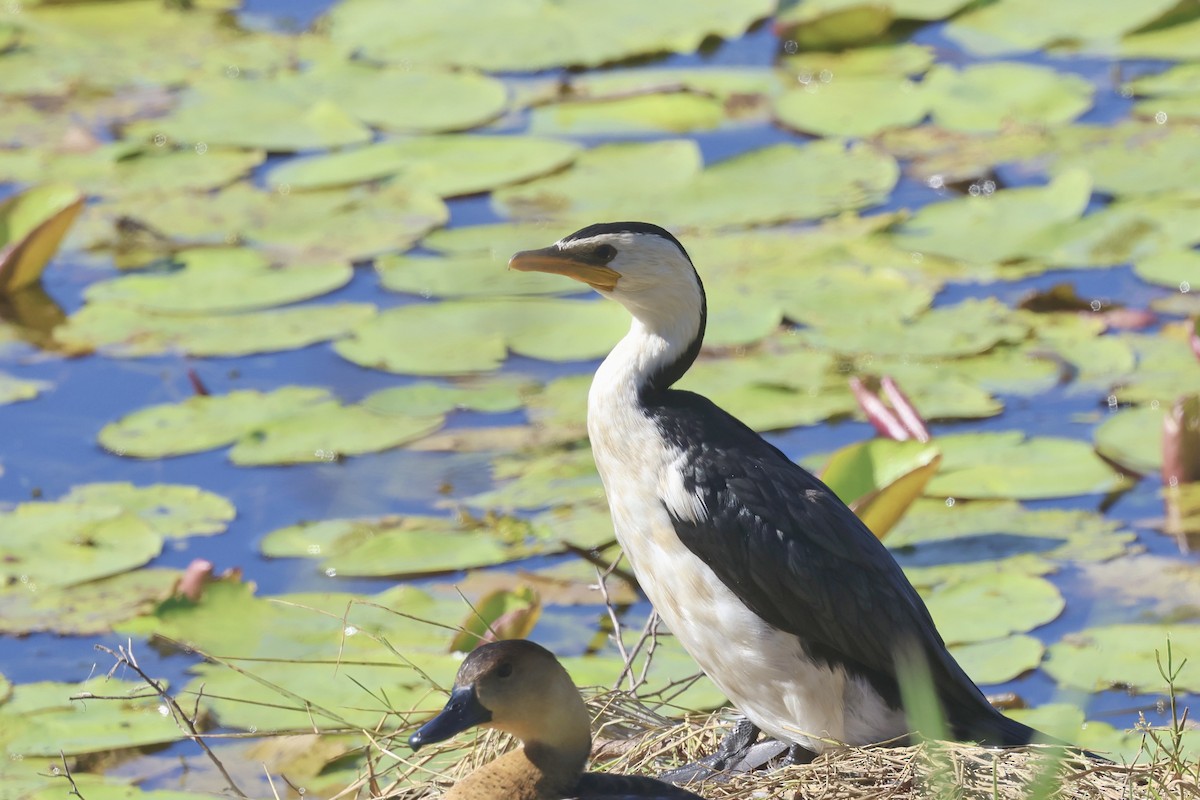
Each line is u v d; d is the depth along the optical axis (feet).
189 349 44.50
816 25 59.52
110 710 32.48
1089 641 33.53
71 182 52.70
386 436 40.81
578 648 34.01
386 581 36.14
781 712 27.40
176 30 63.67
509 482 39.29
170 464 40.14
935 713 24.79
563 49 60.03
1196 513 37.14
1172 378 42.01
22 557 36.73
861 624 26.30
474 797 24.31
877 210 49.93
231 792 30.53
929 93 56.29
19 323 46.01
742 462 26.94
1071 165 51.65
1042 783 22.62
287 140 54.85
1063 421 40.73
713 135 54.49
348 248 48.83
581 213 50.06
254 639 34.32
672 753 28.89
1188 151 51.93
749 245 48.26
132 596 35.68
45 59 61.26
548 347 44.16
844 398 41.55
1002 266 46.96
